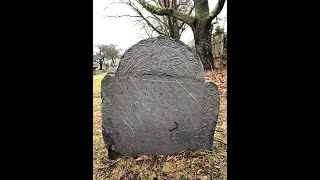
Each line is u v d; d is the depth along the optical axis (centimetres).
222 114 384
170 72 262
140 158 264
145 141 270
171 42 258
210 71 695
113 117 262
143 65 259
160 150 272
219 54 836
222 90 502
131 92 262
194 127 272
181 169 243
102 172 246
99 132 348
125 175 240
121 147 268
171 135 271
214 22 839
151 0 1058
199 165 248
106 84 258
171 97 266
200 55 748
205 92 267
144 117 266
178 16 772
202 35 744
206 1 739
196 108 269
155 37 256
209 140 276
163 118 268
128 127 266
